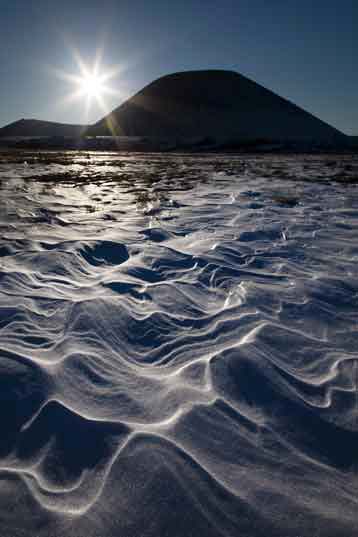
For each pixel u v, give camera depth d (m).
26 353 2.40
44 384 2.10
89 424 1.82
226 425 1.86
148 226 6.25
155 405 1.98
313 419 1.97
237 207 7.91
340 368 2.42
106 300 3.26
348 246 5.17
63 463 1.62
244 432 1.83
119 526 1.35
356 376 2.34
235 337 2.72
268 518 1.39
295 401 2.09
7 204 7.82
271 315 3.11
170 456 1.63
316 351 2.61
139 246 5.04
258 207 7.95
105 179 13.65
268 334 2.75
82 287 3.62
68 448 1.69
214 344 2.64
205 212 7.40
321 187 11.10
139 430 1.77
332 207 7.96
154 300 3.38
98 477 1.54
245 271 4.16
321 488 1.55
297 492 1.52
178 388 2.13
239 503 1.44
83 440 1.73
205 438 1.76
